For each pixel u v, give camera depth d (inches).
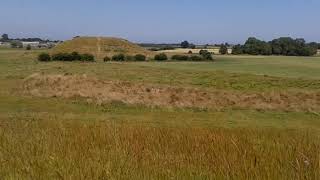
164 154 283.1
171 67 3511.3
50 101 1723.7
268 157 262.8
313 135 374.0
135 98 1765.5
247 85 2130.9
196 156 274.1
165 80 2276.1
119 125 405.7
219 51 7278.5
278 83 2214.6
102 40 5718.5
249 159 259.1
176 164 257.4
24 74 2600.9
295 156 263.6
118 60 4608.8
